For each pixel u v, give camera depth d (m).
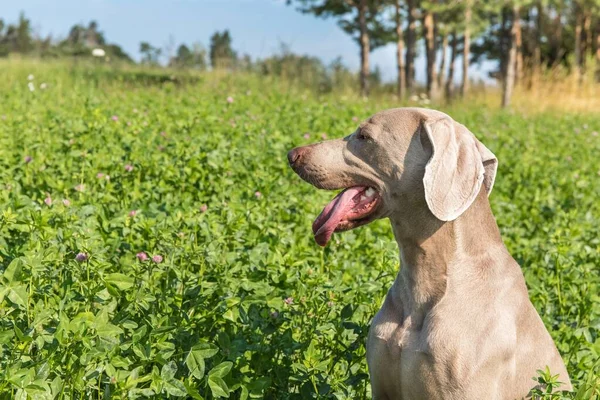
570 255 2.08
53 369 1.34
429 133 1.34
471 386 1.31
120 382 1.32
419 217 1.38
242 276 1.72
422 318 1.37
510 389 1.36
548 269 2.09
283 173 2.85
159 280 1.73
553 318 1.85
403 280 1.41
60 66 8.14
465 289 1.36
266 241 2.04
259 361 1.54
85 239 1.71
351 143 1.44
